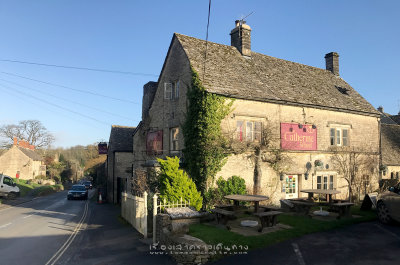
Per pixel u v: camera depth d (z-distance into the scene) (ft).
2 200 89.71
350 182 54.90
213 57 55.06
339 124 60.23
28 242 36.29
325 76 73.10
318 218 39.04
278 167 51.29
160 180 39.37
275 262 23.57
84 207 79.36
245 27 62.44
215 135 45.21
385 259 23.50
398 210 33.65
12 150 168.45
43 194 126.41
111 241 36.47
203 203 43.75
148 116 64.75
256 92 50.60
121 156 89.25
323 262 23.21
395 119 121.80
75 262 27.91
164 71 58.34
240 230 32.63
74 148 267.80
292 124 53.52
